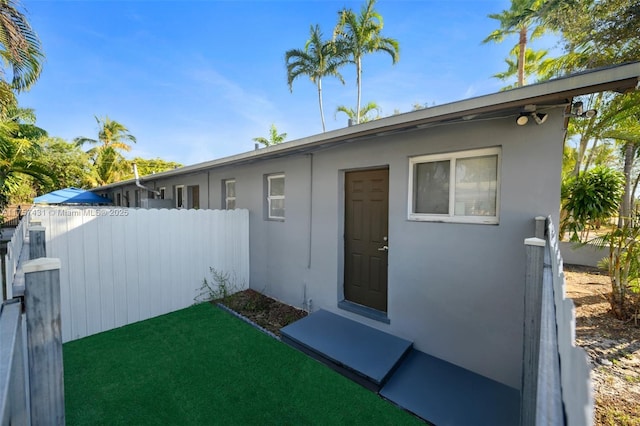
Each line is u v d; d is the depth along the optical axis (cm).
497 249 279
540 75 1062
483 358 289
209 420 230
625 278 437
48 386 160
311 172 452
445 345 313
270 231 528
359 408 246
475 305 293
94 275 385
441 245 315
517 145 266
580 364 66
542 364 112
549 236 215
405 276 344
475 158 299
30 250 283
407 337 343
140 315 427
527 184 262
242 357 321
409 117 289
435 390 268
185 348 340
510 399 255
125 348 339
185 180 803
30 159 772
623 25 721
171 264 463
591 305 500
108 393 259
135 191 1166
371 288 397
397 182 347
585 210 760
